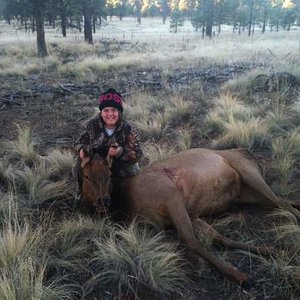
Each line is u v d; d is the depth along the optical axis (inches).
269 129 305.0
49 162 275.7
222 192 204.7
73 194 235.5
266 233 188.9
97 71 690.2
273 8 2445.9
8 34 1878.7
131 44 1315.2
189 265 166.7
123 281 152.9
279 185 228.1
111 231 181.8
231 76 541.0
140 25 3496.6
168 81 537.3
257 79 451.2
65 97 474.0
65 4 1137.4
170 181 186.7
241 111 347.9
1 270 147.6
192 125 345.7
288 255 166.7
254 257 168.2
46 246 170.2
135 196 188.9
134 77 597.0
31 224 191.0
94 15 1523.1
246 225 196.1
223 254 169.8
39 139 330.3
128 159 202.8
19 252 157.9
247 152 226.2
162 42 1403.8
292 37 1704.0
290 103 371.2
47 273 159.0
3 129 361.4
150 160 266.2
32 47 1133.1
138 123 335.3
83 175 193.9
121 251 162.7
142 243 167.9
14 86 551.5
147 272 154.4
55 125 368.5
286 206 199.9
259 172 217.0
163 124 349.7
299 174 243.8
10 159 287.3
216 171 200.5
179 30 2674.7
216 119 331.3
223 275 156.3
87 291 150.3
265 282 154.5
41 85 553.3
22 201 220.4
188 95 430.3
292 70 461.7
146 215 187.3
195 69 642.2
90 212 200.7
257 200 213.2
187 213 181.8
